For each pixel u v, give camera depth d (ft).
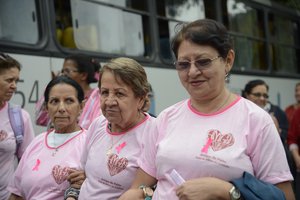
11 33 14.34
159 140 7.30
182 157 6.79
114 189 8.16
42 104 14.23
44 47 15.25
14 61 11.80
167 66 21.09
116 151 8.32
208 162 6.61
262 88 17.92
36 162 9.96
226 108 6.91
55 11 15.87
